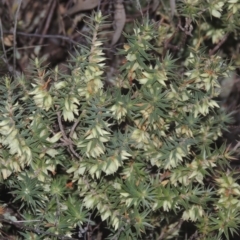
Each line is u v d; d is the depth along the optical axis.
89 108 3.76
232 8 4.45
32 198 3.88
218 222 3.99
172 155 3.86
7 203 4.16
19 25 5.61
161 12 4.93
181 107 3.94
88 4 5.27
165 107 3.88
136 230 4.01
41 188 3.89
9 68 4.69
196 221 4.23
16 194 4.07
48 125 3.81
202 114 4.03
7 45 5.50
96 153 3.71
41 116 3.80
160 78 3.87
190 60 3.97
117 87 4.00
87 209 4.03
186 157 3.96
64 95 3.74
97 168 3.76
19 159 3.80
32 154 3.79
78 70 3.83
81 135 3.80
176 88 3.91
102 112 3.78
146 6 5.28
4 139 3.75
